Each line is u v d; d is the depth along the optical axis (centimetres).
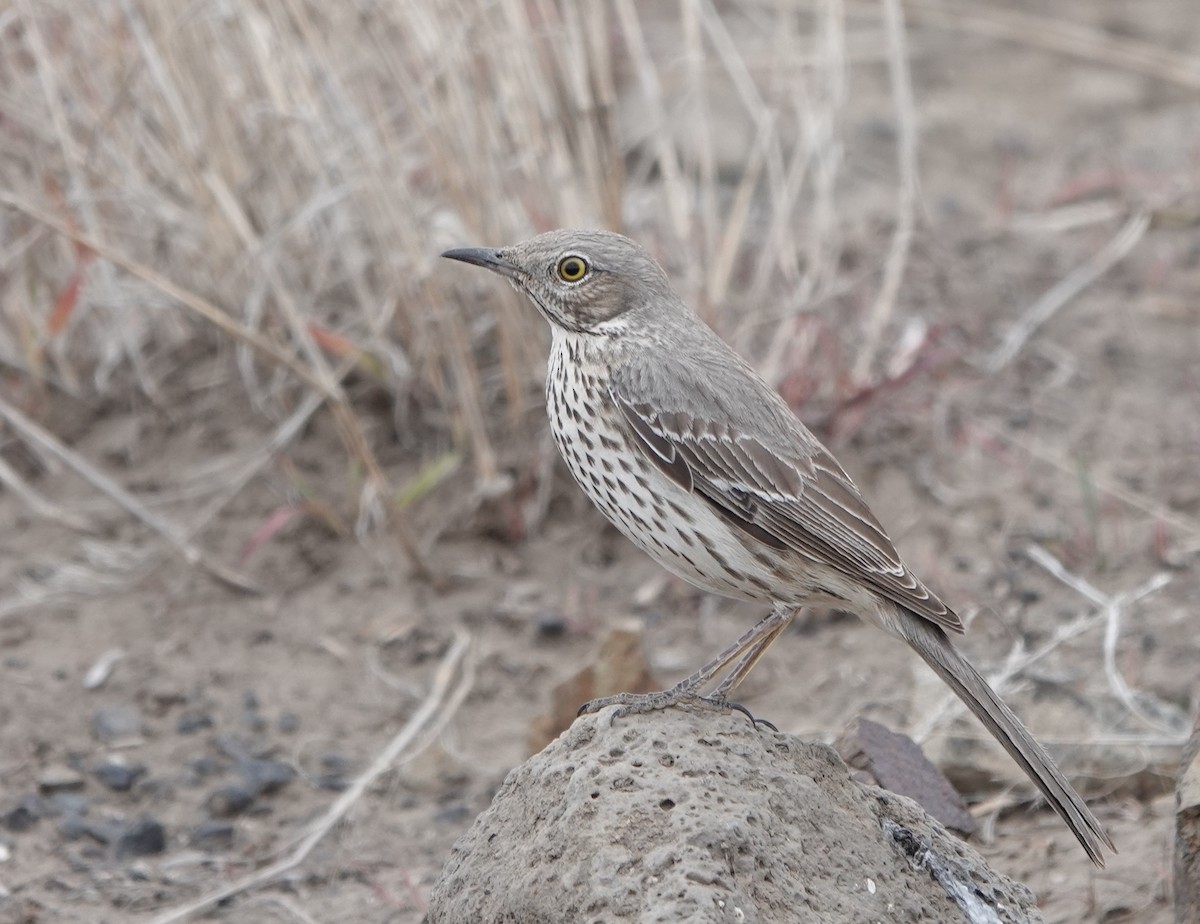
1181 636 1220
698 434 947
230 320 1305
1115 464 1439
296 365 1295
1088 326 1622
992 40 2306
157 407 1498
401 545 1351
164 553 1381
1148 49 2231
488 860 804
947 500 1397
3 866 1073
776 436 959
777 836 770
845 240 1736
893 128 2083
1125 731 1102
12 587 1353
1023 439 1470
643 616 1323
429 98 1367
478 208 1377
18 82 1451
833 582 945
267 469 1436
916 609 902
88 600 1343
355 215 1478
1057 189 1895
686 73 1862
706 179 1500
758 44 2094
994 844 1029
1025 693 1138
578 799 775
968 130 2091
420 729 1209
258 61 1359
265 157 1421
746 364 1002
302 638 1303
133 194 1402
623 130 1919
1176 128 2064
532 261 991
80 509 1427
